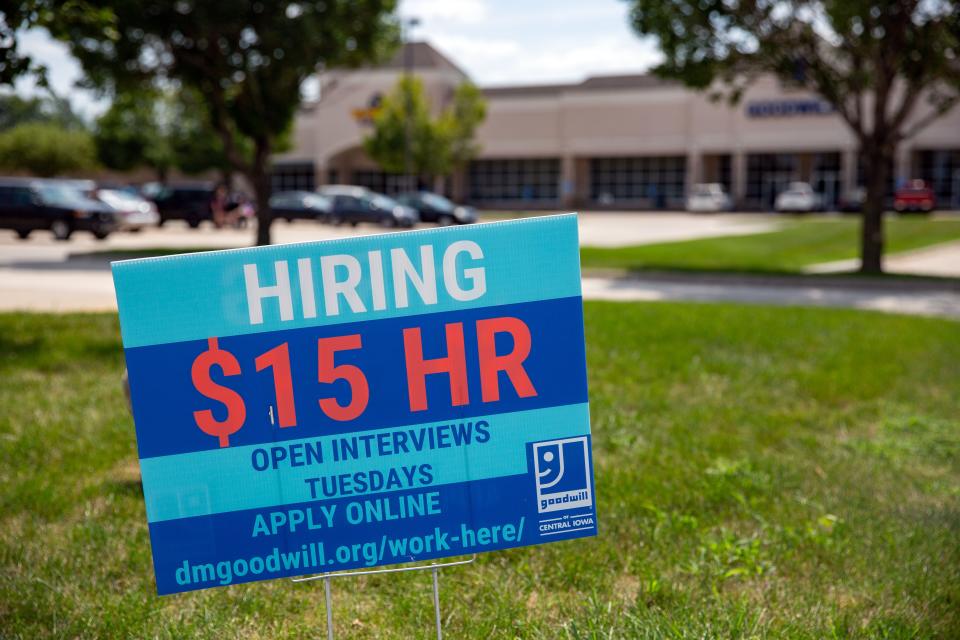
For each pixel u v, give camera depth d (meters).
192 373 2.64
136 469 5.38
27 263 20.30
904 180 56.38
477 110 60.31
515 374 2.76
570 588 3.81
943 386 7.88
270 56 21.23
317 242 2.66
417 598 3.68
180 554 2.67
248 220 42.16
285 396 2.69
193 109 26.86
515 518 2.79
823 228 37.91
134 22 19.52
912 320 12.22
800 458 5.64
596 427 6.24
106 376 7.80
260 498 2.70
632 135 64.31
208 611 3.53
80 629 3.38
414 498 2.76
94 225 28.05
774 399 7.32
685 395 7.40
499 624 3.42
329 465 2.72
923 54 17.88
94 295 14.43
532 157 68.00
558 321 2.77
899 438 6.11
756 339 10.16
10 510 4.57
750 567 3.94
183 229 40.03
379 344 2.71
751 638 3.20
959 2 17.02
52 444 5.72
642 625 3.28
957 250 28.50
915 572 3.86
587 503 2.81
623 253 24.50
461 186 69.44
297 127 68.44
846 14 16.33
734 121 61.44
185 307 2.63
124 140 60.78
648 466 5.38
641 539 4.27
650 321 11.59
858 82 18.89
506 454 2.78
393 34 23.16
